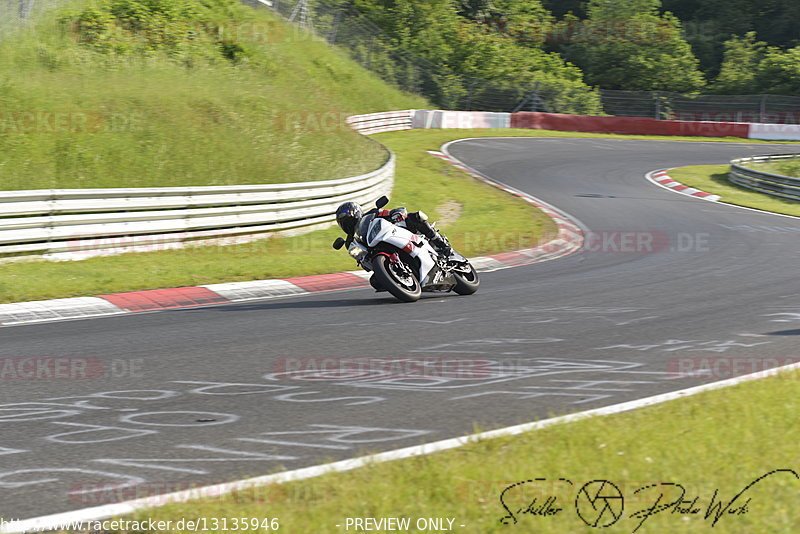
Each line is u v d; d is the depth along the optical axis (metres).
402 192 30.77
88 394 8.26
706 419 6.85
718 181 40.62
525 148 48.00
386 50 63.09
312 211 23.06
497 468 5.67
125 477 5.94
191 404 7.88
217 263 17.62
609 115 68.94
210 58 42.41
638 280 16.47
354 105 51.22
